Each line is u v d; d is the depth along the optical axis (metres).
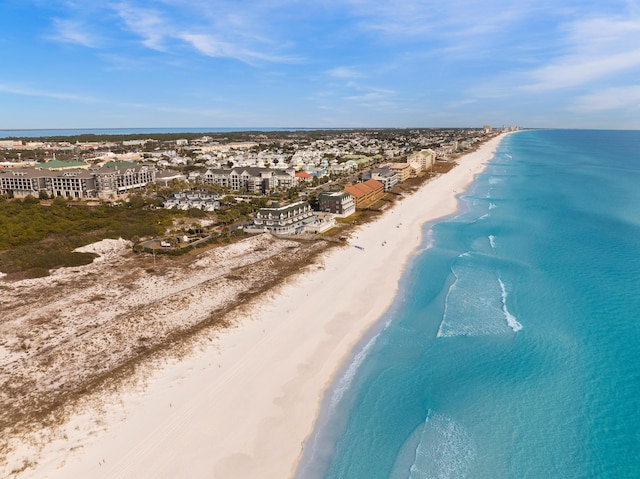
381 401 58.06
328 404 57.62
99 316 79.69
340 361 67.50
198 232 135.75
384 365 66.31
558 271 102.44
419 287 95.31
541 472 46.12
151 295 89.94
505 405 56.53
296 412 55.84
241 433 51.75
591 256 112.88
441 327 77.06
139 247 119.94
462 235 137.12
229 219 153.88
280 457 48.56
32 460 45.59
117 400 55.19
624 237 130.00
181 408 54.94
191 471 45.91
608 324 76.31
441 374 63.69
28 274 98.06
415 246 126.19
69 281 96.44
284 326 77.25
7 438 47.84
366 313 83.62
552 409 55.50
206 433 51.25
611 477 45.00
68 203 179.62
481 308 84.06
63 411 52.34
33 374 60.72
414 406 57.03
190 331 72.31
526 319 79.06
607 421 53.06
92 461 46.16
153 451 48.06
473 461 47.84
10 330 73.25
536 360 66.19
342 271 105.12
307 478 45.94
